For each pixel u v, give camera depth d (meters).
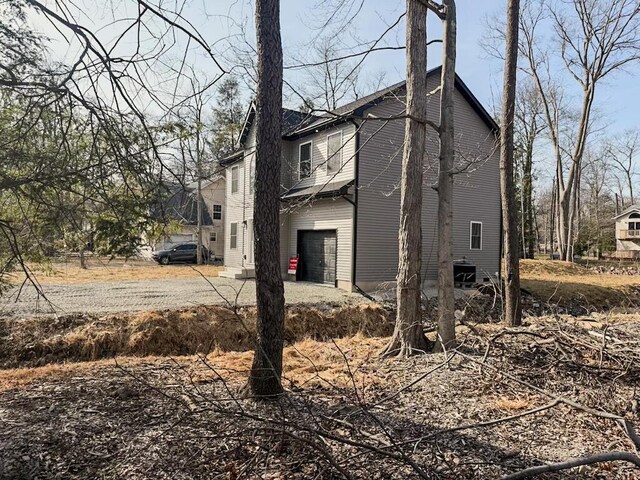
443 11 7.33
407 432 3.91
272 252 4.71
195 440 3.70
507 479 2.55
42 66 3.61
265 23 4.58
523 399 4.80
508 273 9.50
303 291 14.55
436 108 16.95
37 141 3.73
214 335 10.07
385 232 15.57
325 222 16.34
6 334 8.82
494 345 6.38
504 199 9.65
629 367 5.38
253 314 10.95
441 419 4.27
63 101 3.65
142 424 4.12
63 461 3.46
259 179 4.68
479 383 5.27
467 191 17.78
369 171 15.27
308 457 3.34
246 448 3.56
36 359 8.45
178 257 29.45
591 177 49.19
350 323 11.67
